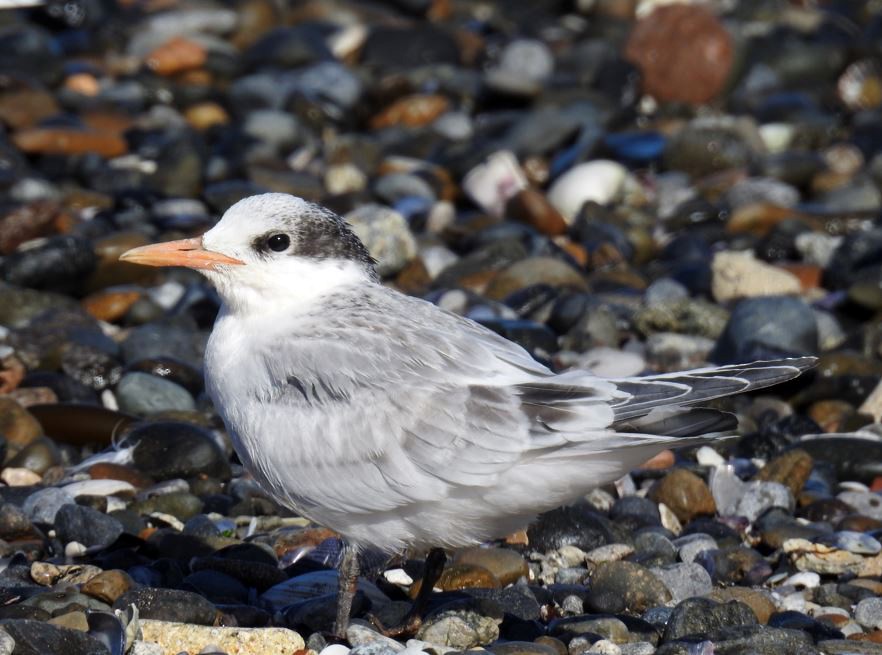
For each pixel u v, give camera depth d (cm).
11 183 1766
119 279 1539
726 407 1265
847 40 2650
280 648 776
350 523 809
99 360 1290
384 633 843
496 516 788
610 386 765
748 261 1552
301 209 843
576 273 1537
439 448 766
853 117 2303
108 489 1037
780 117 2228
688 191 1912
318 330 812
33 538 955
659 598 883
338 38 2519
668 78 2322
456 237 1719
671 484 1059
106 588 827
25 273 1474
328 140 2086
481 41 2575
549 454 759
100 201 1784
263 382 812
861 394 1297
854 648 806
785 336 1356
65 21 2491
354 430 780
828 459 1141
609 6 2766
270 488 825
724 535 1010
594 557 948
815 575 932
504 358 793
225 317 852
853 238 1628
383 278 1571
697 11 2388
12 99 2058
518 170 1841
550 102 2269
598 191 1848
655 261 1709
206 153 1948
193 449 1092
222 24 2570
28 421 1138
